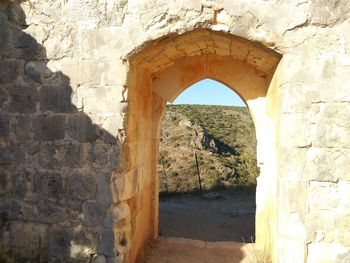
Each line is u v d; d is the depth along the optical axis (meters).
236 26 3.73
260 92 5.24
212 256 5.18
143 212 5.06
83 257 3.90
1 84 4.13
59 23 4.02
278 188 3.87
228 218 7.73
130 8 3.88
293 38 3.62
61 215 3.96
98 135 3.92
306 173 3.58
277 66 4.09
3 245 4.07
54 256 3.96
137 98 4.41
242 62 5.30
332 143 3.54
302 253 3.55
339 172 3.53
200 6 3.75
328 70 3.57
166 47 4.24
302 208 3.58
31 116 4.06
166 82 5.49
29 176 4.05
